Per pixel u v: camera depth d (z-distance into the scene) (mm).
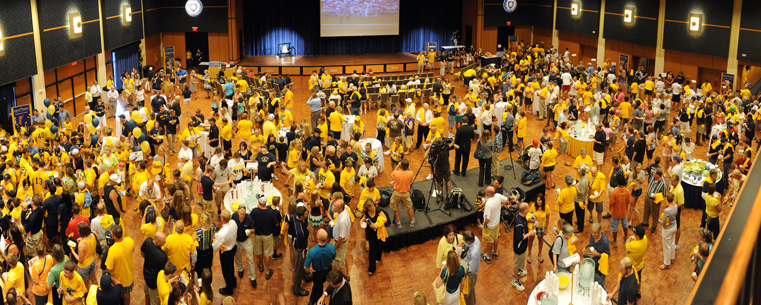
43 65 16781
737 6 19750
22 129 13930
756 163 1753
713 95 17031
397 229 9438
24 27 15742
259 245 8328
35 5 16281
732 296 933
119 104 19828
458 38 33000
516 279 8289
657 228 10070
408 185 9234
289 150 11914
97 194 10305
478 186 11078
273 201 8602
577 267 6844
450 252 6574
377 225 8406
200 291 7559
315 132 11945
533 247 9508
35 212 8633
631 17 24609
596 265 7426
